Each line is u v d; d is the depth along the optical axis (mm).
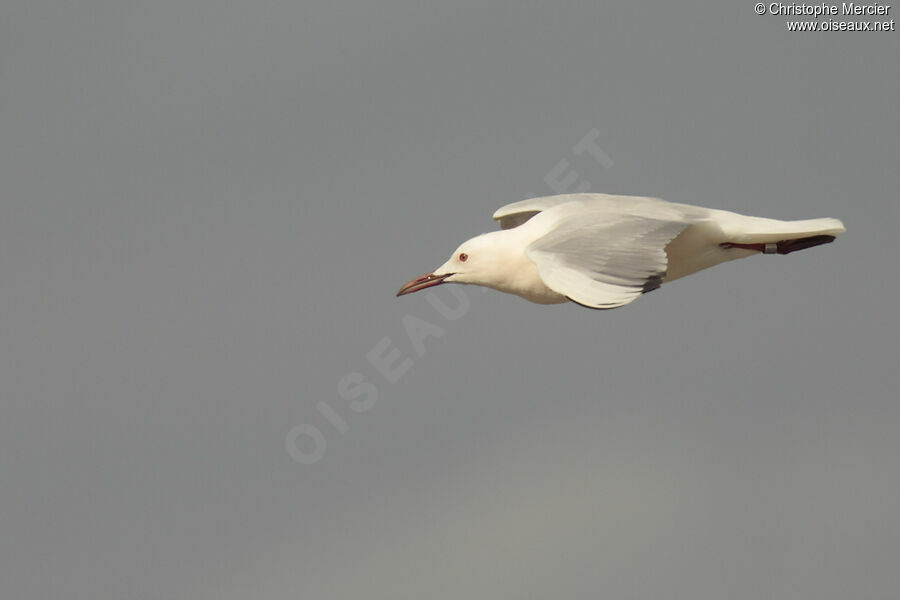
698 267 13070
